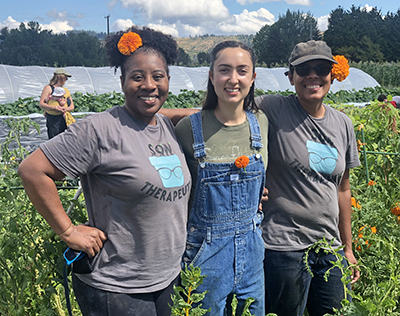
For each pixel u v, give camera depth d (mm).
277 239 2203
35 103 11312
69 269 2293
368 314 1797
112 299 1711
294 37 76438
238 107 1944
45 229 2428
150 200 1670
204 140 1944
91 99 11891
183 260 1987
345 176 2418
